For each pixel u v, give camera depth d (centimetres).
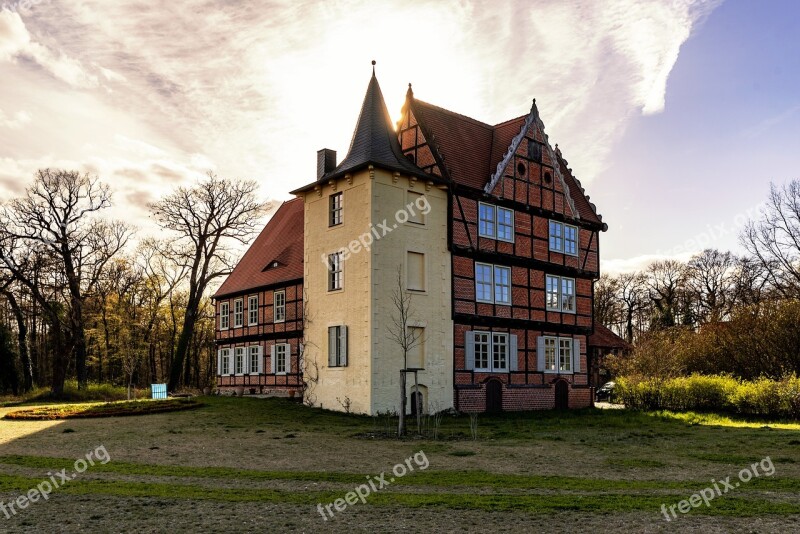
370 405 2503
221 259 4372
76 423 2158
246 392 3659
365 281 2588
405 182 2709
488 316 2934
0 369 4391
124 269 5253
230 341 3906
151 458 1494
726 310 4097
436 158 2864
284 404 2862
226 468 1357
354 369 2600
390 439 1848
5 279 3831
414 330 2684
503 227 3048
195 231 4341
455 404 2770
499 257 2995
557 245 3316
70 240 4003
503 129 3275
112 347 5516
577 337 3388
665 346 3812
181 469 1345
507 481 1203
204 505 1016
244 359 3722
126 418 2305
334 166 3219
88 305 4556
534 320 3138
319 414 2525
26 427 2062
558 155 3653
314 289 2867
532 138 3222
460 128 3148
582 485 1166
